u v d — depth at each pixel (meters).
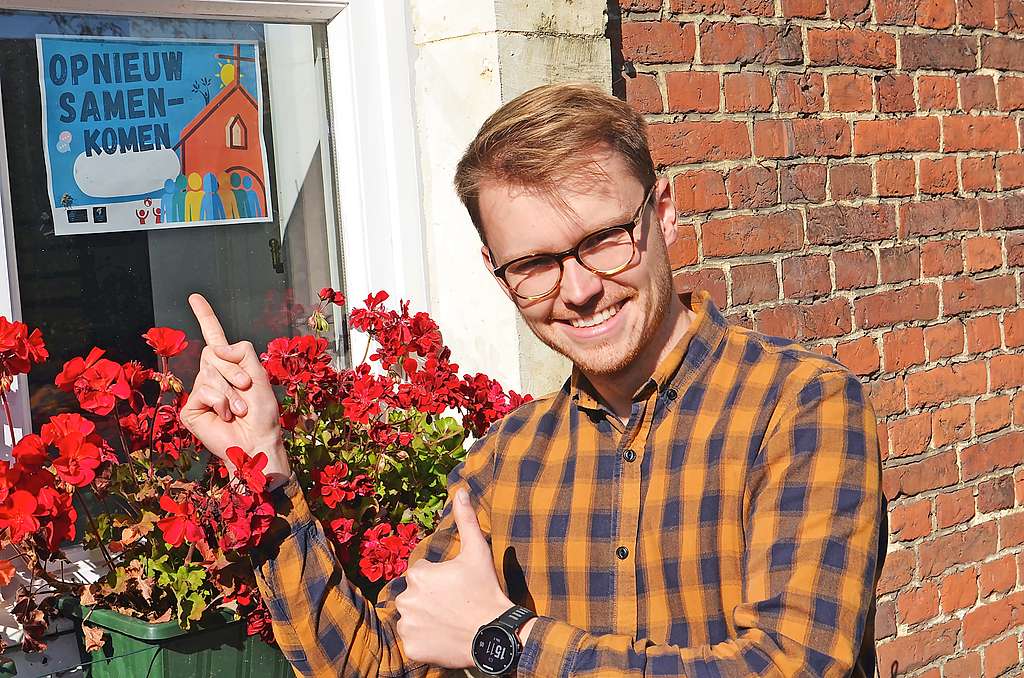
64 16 1.98
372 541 1.72
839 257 2.93
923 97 3.16
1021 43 3.43
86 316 2.01
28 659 1.81
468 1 2.23
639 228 1.33
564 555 1.41
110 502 1.95
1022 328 3.40
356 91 2.29
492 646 1.20
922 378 3.12
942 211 3.19
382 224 2.32
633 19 2.55
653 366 1.39
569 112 1.31
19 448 1.51
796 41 2.86
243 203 2.22
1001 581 3.30
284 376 1.83
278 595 1.43
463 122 2.26
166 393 2.08
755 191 2.75
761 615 1.18
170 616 1.65
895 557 3.04
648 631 1.34
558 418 1.51
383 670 1.46
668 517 1.34
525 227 1.32
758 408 1.32
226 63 2.18
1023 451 3.39
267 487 1.43
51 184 1.97
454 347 2.34
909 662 3.07
